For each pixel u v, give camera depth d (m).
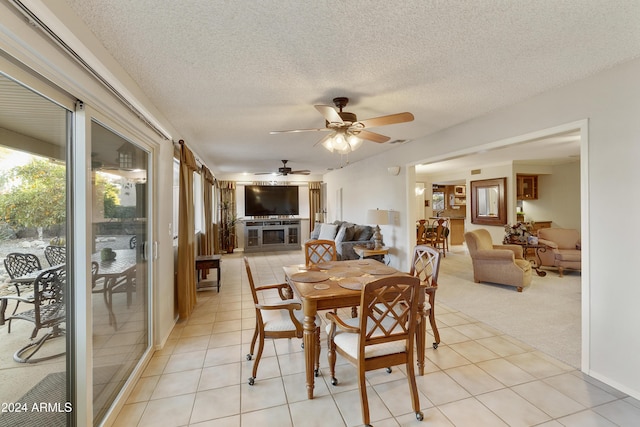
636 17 1.47
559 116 2.35
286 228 8.39
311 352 1.94
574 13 1.43
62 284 1.44
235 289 4.51
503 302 3.77
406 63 1.93
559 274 5.17
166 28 1.49
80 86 1.43
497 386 2.04
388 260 5.04
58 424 1.42
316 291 2.08
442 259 6.66
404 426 1.68
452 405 1.86
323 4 1.33
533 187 6.98
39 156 1.29
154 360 2.43
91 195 1.58
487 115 3.01
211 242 6.17
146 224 2.50
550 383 2.07
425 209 8.97
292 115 2.99
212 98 2.48
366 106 2.77
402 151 4.58
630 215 1.92
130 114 2.01
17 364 1.20
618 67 1.98
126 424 1.72
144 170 2.46
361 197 6.11
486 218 7.07
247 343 2.73
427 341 2.72
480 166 7.11
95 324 1.67
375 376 2.18
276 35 1.58
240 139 4.05
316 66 1.96
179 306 3.26
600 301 2.09
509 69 2.04
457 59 1.89
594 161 2.11
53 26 1.20
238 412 1.81
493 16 1.45
